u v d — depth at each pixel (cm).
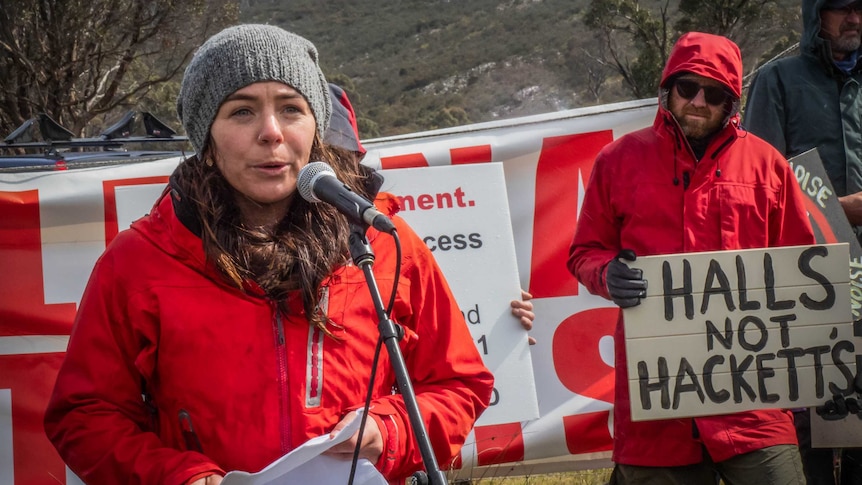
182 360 224
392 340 208
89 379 228
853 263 393
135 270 228
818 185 398
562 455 479
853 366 344
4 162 615
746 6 2781
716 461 342
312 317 225
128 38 2695
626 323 340
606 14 3156
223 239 225
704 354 341
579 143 495
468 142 489
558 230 492
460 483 464
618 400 364
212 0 2673
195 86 233
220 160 232
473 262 452
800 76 423
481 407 256
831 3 412
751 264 343
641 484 356
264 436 222
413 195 455
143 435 225
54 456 441
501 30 10600
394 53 11450
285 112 233
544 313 487
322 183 218
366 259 212
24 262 450
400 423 229
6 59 2542
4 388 441
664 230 355
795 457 345
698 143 366
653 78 3094
